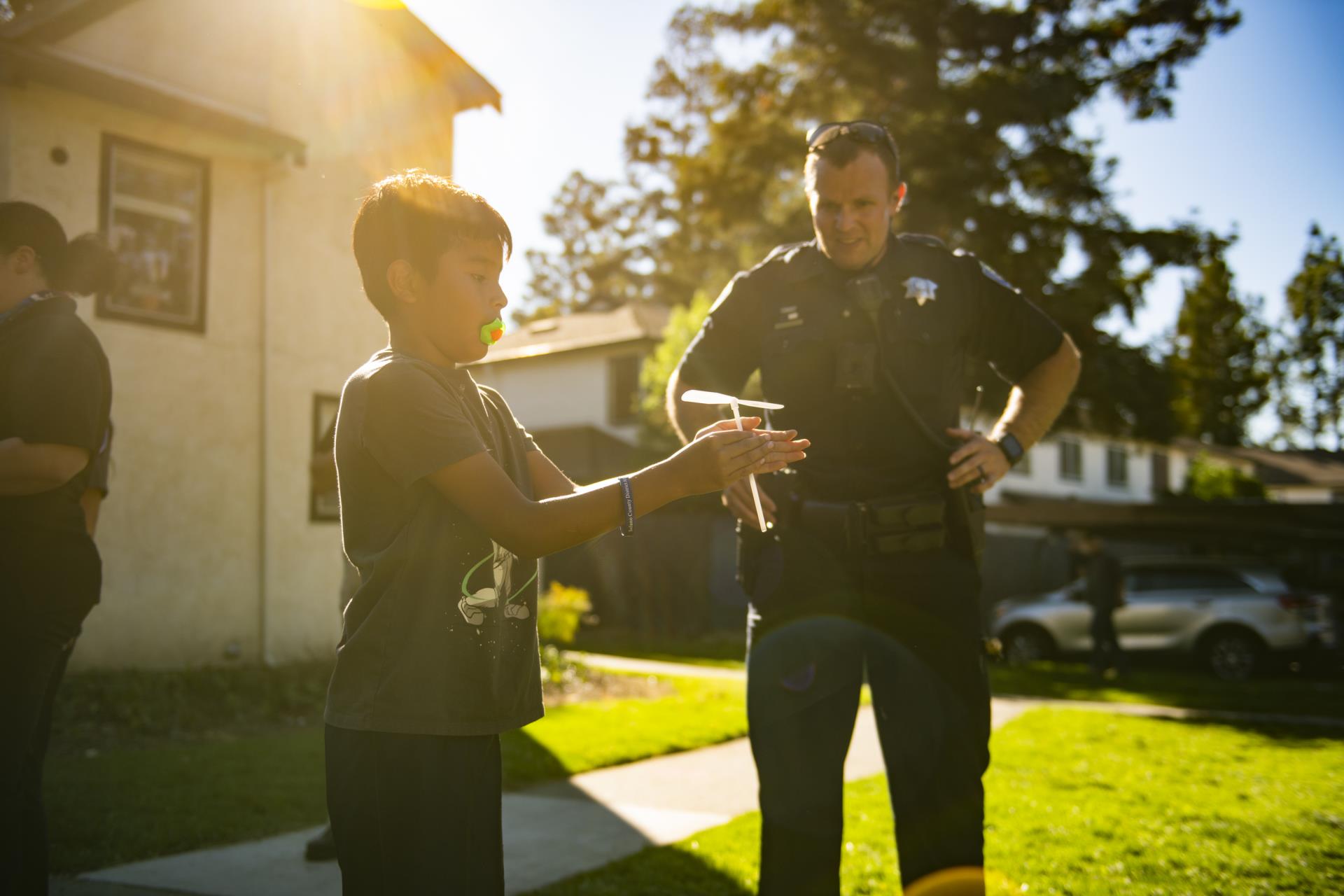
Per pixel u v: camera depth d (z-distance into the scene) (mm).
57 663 2477
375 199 1806
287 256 10648
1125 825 4609
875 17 19281
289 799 4945
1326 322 47781
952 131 18469
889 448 2570
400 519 1701
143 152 9516
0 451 2197
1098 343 19266
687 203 21797
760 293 2748
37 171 8758
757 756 2553
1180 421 20969
